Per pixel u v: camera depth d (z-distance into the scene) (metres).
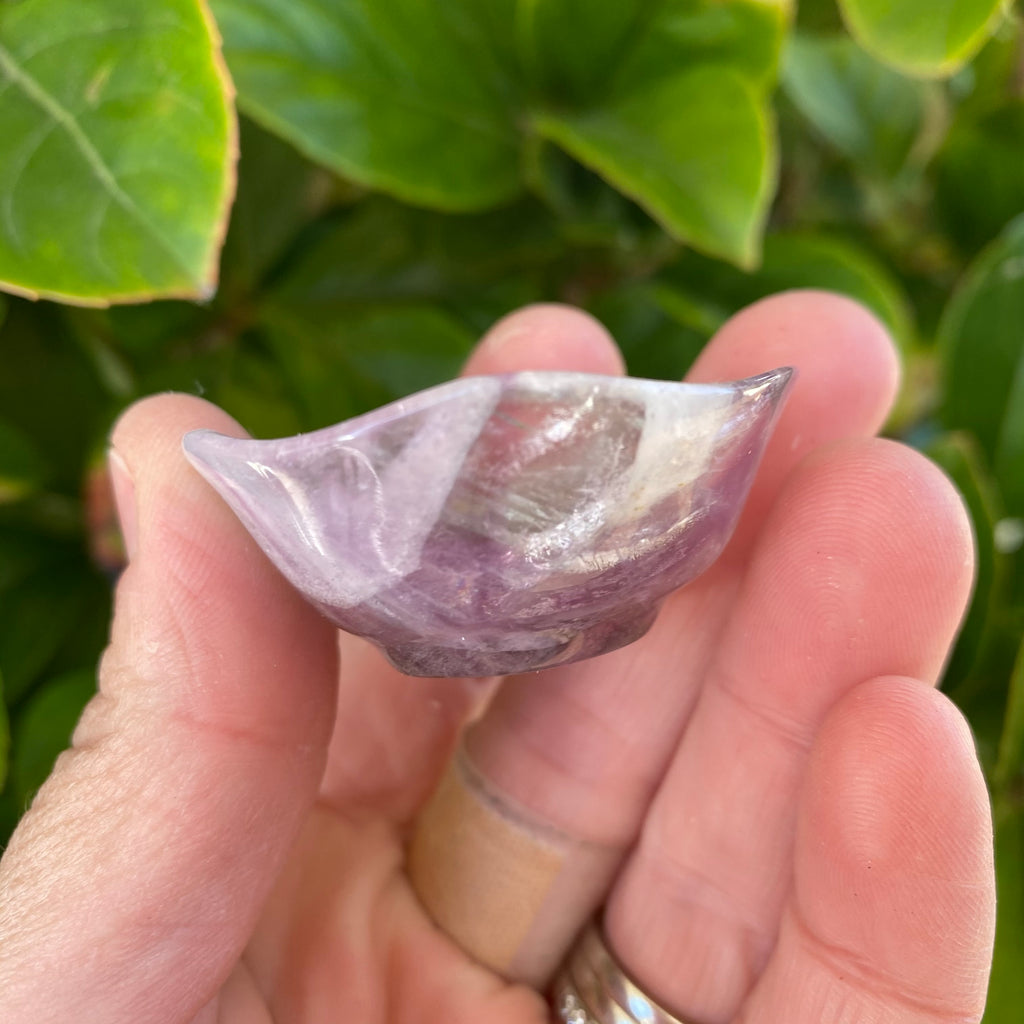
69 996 0.08
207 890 0.08
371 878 0.11
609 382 0.06
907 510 0.09
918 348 0.15
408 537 0.07
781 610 0.09
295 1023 0.10
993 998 0.11
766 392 0.07
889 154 0.15
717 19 0.11
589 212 0.13
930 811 0.08
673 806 0.10
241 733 0.08
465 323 0.13
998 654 0.12
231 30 0.10
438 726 0.13
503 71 0.12
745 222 0.10
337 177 0.13
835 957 0.09
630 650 0.10
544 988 0.11
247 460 0.07
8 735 0.10
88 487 0.11
